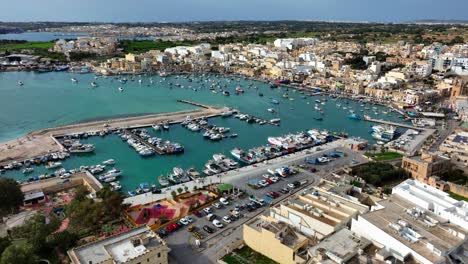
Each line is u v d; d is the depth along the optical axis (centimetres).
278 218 12469
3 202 13938
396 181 17975
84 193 15438
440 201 11938
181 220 13912
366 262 8956
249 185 17462
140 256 9975
